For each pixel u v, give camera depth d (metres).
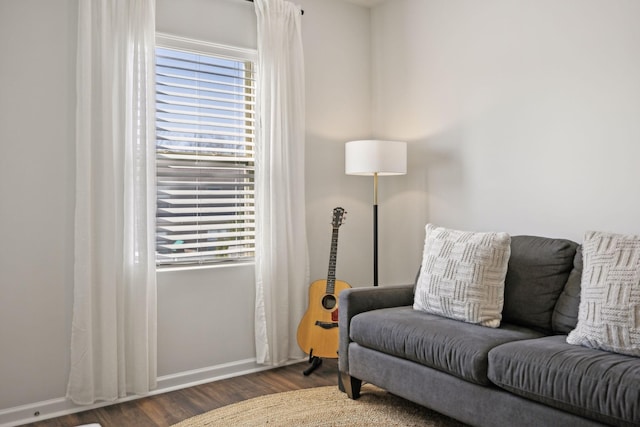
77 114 2.90
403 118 4.09
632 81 2.79
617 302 2.19
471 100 3.58
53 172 2.92
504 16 3.38
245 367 3.62
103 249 2.97
